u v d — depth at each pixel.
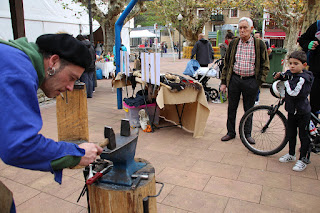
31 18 10.19
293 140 3.51
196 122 4.45
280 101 3.71
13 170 3.43
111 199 1.63
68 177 3.25
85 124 3.23
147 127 4.82
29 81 1.14
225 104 6.86
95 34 17.27
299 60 3.11
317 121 3.46
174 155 3.85
